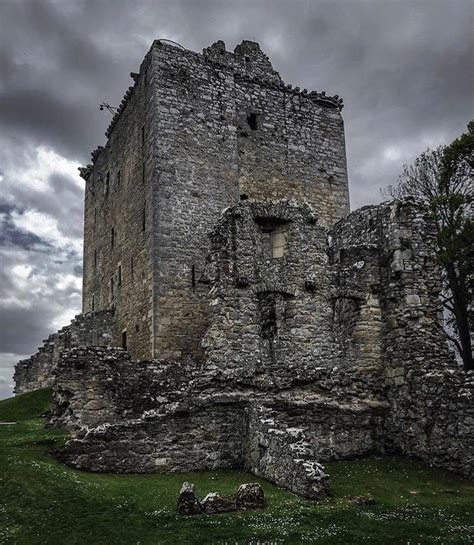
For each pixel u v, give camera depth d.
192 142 29.69
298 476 12.54
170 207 28.28
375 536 9.91
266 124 32.53
